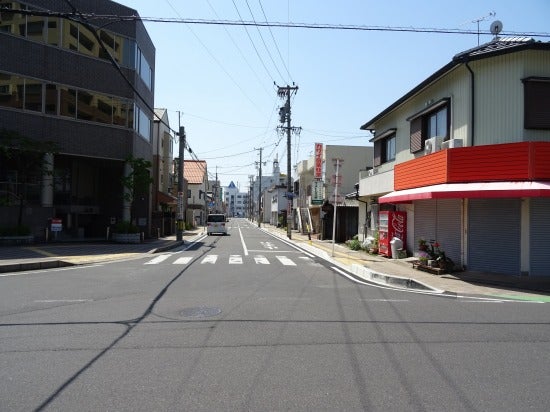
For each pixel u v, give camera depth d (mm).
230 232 45219
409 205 17641
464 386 4477
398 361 5219
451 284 11227
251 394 4238
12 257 15219
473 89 13305
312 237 36000
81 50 23656
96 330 6438
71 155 23703
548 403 4082
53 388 4344
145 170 23781
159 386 4414
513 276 12273
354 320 7242
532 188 11008
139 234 23969
